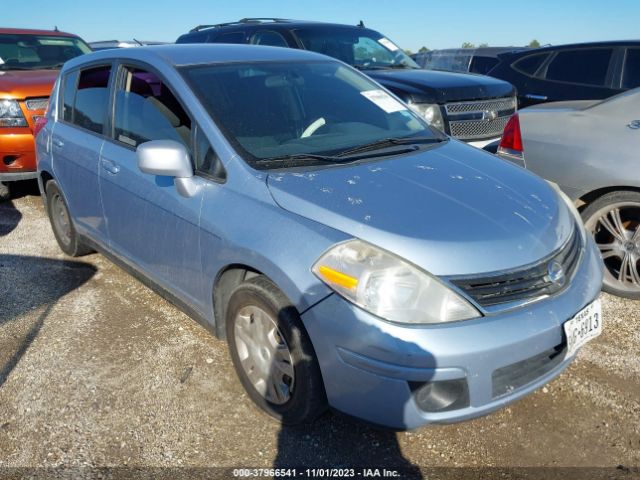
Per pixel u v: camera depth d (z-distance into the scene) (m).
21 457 2.48
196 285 2.96
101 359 3.19
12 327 3.56
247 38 7.02
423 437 2.59
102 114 3.77
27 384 2.97
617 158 3.60
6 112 5.74
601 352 3.17
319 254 2.28
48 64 7.71
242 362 2.76
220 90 3.13
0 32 7.71
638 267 3.74
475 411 2.21
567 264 2.50
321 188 2.54
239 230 2.57
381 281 2.17
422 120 3.68
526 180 2.91
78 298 3.94
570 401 2.79
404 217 2.34
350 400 2.28
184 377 3.02
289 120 3.14
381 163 2.87
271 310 2.47
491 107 5.79
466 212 2.43
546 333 2.26
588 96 6.55
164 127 3.18
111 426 2.66
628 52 6.34
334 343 2.23
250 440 2.59
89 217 3.98
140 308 3.78
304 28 6.83
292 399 2.49
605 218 3.77
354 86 3.69
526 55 7.25
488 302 2.21
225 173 2.77
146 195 3.18
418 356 2.10
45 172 4.57
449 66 11.41
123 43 10.79
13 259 4.66
